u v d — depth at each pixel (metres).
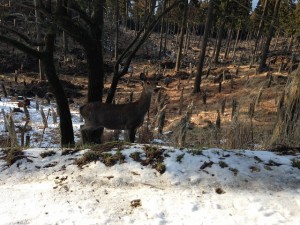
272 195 5.12
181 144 9.02
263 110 16.66
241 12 38.31
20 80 28.58
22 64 31.78
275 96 18.97
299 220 4.55
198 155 6.00
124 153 6.14
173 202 5.00
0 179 5.90
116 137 11.35
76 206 4.99
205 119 17.52
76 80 31.00
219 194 5.18
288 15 39.69
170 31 69.38
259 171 5.68
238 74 28.95
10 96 23.62
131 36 51.09
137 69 36.41
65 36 36.03
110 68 35.25
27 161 6.29
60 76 31.81
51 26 9.27
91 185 5.51
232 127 8.79
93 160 6.09
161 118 13.37
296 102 7.82
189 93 25.05
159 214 4.75
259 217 4.64
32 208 4.99
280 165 5.85
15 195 5.35
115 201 5.08
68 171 5.93
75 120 18.03
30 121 16.75
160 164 5.79
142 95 7.63
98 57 10.04
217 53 39.78
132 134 7.93
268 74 24.55
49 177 5.84
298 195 5.10
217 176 5.54
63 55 37.69
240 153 6.19
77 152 6.44
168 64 37.84
